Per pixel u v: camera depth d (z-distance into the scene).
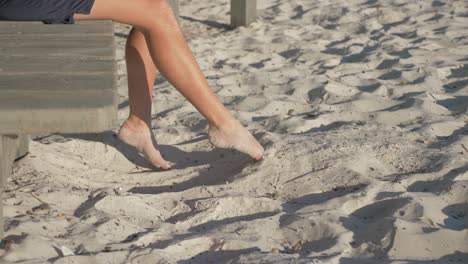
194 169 3.21
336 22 6.39
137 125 3.17
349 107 4.04
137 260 2.30
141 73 3.10
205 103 2.86
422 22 6.21
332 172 3.01
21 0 2.59
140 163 3.34
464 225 2.58
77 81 2.06
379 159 3.15
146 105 3.16
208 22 6.55
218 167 3.20
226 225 2.60
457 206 2.70
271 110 4.04
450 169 2.99
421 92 4.22
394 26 6.14
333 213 2.64
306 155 3.16
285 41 5.79
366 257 2.37
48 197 2.80
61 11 2.59
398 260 2.32
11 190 2.83
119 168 3.30
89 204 2.79
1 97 1.91
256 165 3.09
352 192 2.84
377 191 2.82
